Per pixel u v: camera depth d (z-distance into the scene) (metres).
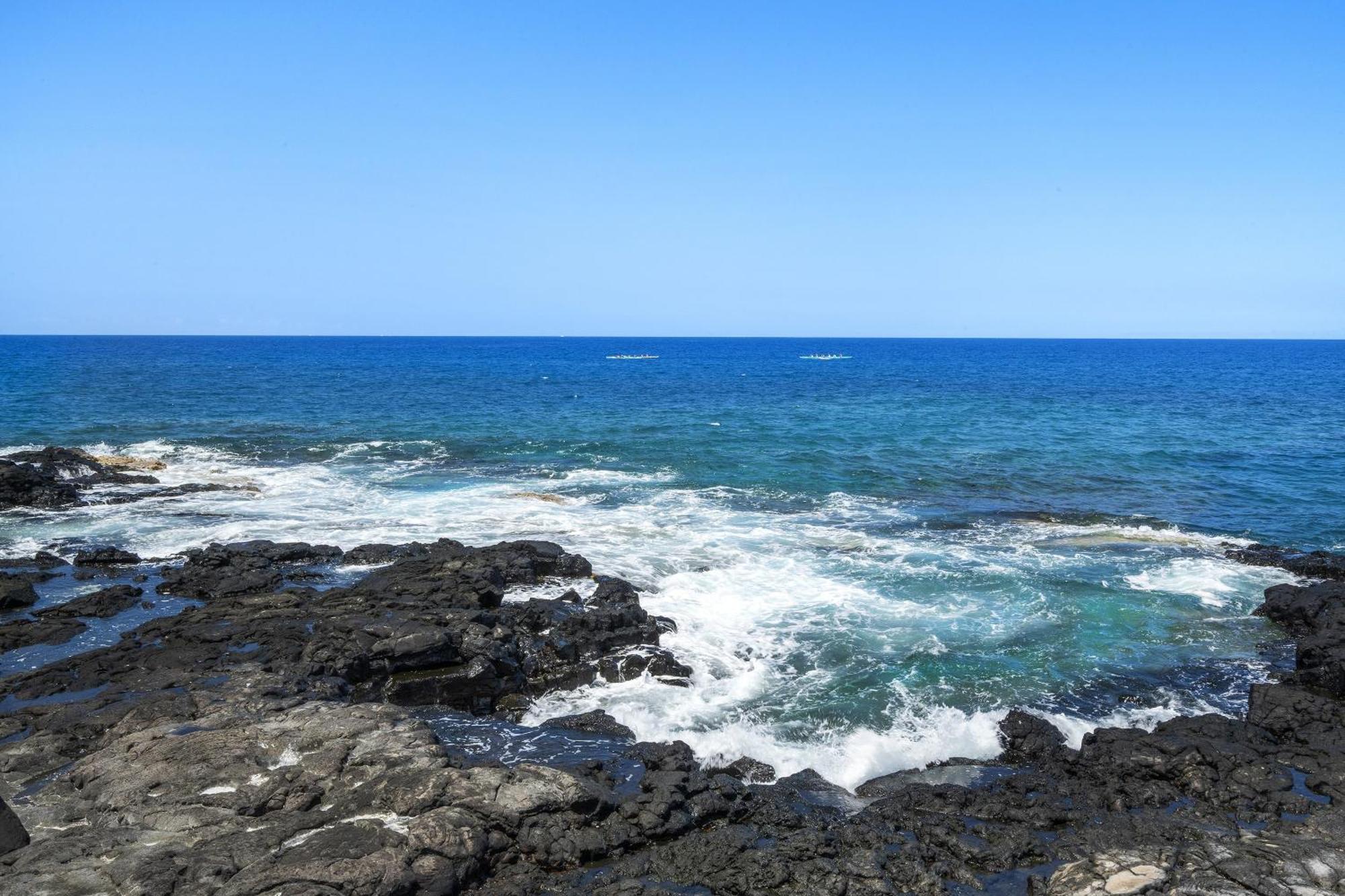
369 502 31.12
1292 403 68.56
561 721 15.33
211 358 136.75
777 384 91.81
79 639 18.22
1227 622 20.41
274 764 12.29
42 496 29.94
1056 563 24.50
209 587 20.89
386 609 18.64
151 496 31.59
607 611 18.89
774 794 12.97
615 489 33.88
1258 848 10.73
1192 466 39.38
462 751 13.86
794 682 17.14
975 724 15.52
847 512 30.48
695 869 10.92
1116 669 17.88
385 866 10.01
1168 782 13.30
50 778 12.30
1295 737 14.40
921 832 11.87
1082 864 10.66
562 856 11.02
